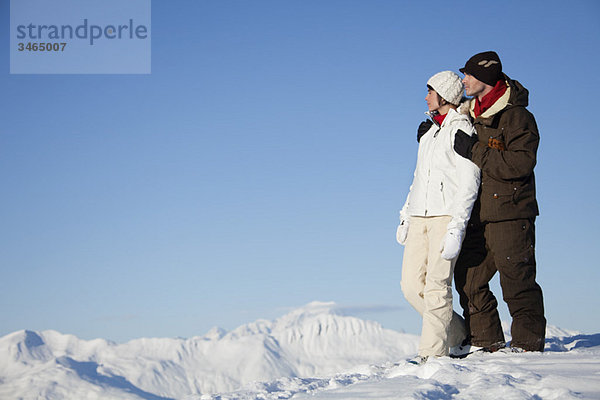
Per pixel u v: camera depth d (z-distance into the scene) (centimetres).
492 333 510
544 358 404
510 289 483
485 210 484
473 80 495
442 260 486
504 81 493
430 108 511
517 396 293
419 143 527
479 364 378
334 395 329
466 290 513
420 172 509
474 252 509
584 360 379
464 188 473
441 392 312
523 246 479
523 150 468
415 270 509
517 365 381
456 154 487
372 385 346
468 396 304
